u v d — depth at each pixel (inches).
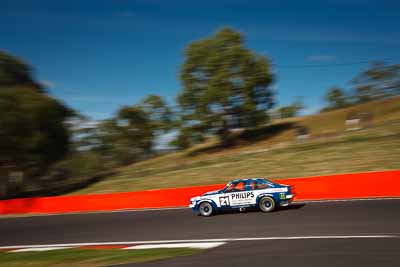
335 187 714.2
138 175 1573.6
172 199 834.2
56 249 478.0
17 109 1316.4
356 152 1154.7
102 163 2593.5
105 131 2573.8
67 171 2336.4
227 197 621.0
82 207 925.8
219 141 2247.8
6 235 668.1
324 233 417.7
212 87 1934.1
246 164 1315.2
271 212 597.6
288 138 1977.1
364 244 347.6
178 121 2154.3
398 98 2212.1
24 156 1423.5
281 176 1050.1
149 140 2588.6
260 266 305.4
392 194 660.1
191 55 1989.4
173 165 1766.7
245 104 1946.4
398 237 363.9
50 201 967.0
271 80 1984.5
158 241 477.4
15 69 1525.6
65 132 1558.8
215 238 454.6
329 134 1590.8
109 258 385.7
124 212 816.9
